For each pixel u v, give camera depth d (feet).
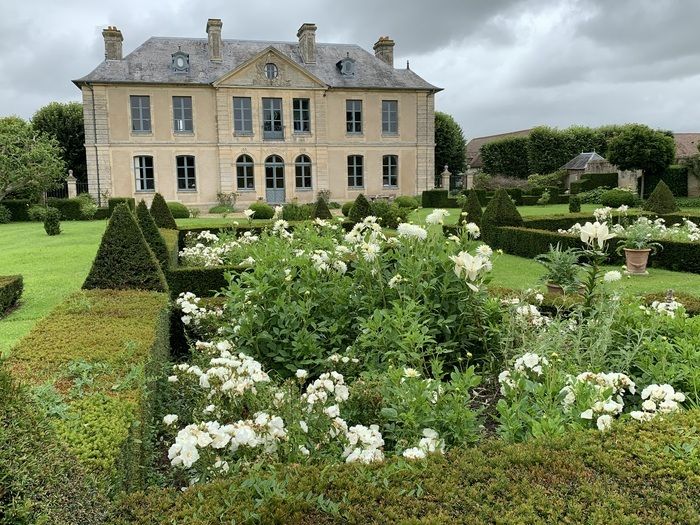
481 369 13.57
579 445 6.76
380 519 5.55
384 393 9.94
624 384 9.32
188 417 11.44
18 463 5.21
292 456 7.61
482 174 124.06
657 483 5.98
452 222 60.75
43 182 78.84
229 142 93.97
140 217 26.27
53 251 43.60
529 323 13.61
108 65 90.27
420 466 6.48
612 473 6.19
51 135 109.50
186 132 92.73
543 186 105.40
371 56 104.73
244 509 5.66
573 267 21.86
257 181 96.22
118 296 15.96
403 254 15.14
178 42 96.73
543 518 5.49
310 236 23.94
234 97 93.86
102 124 88.84
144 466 8.87
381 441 8.34
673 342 12.05
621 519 5.37
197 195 94.27
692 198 89.45
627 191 87.45
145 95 90.38
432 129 103.50
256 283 14.62
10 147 76.54
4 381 6.22
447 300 13.89
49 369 9.41
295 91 95.71
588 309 13.98
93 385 8.71
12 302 26.20
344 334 14.78
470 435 8.77
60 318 13.09
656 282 30.30
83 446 6.72
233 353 13.53
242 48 98.89
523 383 9.44
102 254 18.53
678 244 33.71
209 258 30.42
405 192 103.45
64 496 5.49
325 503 5.70
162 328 14.47
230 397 9.45
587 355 11.76
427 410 8.94
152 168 92.22
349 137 99.50
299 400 9.29
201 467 7.31
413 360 11.83
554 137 130.31
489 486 5.98
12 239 54.19
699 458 6.31
